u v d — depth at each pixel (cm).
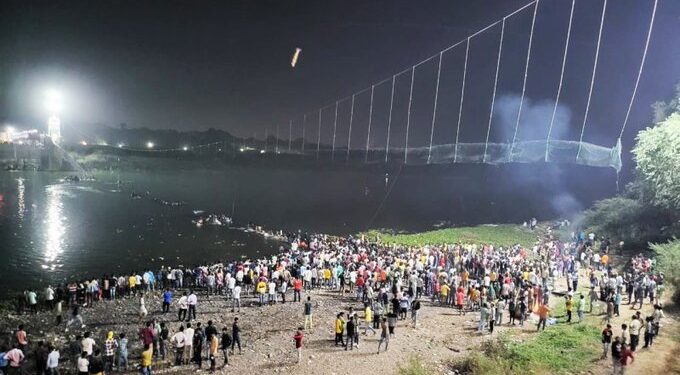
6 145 13662
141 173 16838
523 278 3572
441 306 3394
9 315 3186
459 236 6222
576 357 2369
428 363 2397
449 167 17212
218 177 17875
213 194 11950
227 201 10675
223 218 7788
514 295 3278
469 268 4175
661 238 4488
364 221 8662
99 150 16688
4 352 2322
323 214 9450
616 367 2109
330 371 2303
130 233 6362
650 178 3741
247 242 6162
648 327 2423
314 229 7656
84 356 2180
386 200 12312
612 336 2562
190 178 16512
